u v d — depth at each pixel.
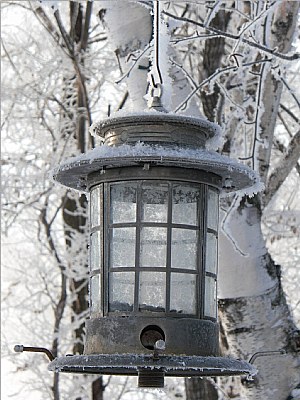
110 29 7.34
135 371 4.53
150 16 7.29
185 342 4.14
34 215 15.02
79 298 14.48
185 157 4.03
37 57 14.67
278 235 11.86
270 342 7.32
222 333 9.80
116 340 4.14
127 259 4.21
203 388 11.83
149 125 4.20
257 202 7.45
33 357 14.59
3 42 14.74
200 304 4.22
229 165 4.15
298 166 11.20
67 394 14.27
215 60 10.92
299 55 6.42
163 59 4.59
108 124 4.28
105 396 14.68
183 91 7.54
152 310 4.16
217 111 9.47
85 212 14.70
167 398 14.07
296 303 12.24
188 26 11.80
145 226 4.20
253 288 7.35
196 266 4.25
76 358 3.99
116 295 4.20
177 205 4.23
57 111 14.52
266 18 7.12
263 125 7.80
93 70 14.45
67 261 14.41
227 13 10.61
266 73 7.04
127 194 4.24
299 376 7.28
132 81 7.19
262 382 7.28
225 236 7.39
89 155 4.11
